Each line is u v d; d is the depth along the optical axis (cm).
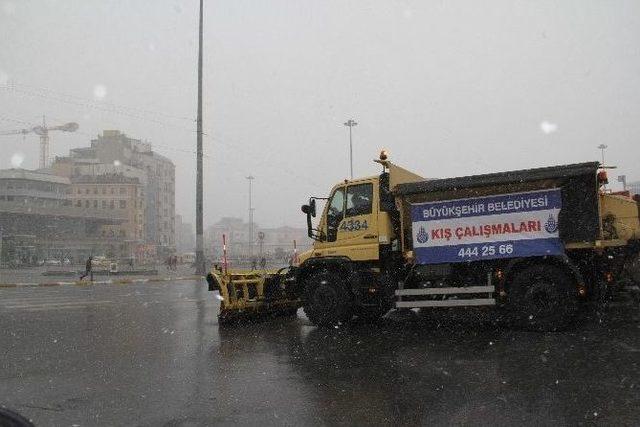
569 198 844
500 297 878
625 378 552
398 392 534
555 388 526
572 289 817
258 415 475
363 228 979
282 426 446
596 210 828
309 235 1031
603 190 862
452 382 563
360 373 616
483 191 896
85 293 1942
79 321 1102
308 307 1001
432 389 540
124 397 537
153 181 12988
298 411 483
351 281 959
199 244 3036
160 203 13300
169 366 671
